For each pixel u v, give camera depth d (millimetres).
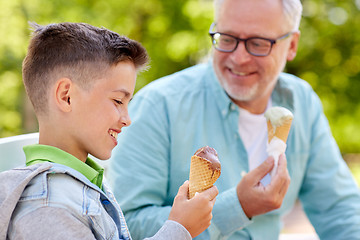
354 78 8586
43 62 1284
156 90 2146
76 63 1263
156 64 7863
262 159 2203
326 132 2443
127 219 1941
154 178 2002
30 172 1180
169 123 2080
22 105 7688
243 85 2084
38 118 1323
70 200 1154
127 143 2029
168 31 7934
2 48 6961
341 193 2369
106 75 1284
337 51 8508
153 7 7961
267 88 2139
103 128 1296
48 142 1305
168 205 2094
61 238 1102
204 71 2271
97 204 1212
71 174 1189
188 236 1241
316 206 2410
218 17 2137
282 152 1884
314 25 8289
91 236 1151
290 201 2316
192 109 2129
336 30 8234
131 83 1341
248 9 2045
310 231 4898
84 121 1281
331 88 8555
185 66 8102
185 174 2055
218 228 1902
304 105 2385
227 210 1877
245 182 1869
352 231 2314
